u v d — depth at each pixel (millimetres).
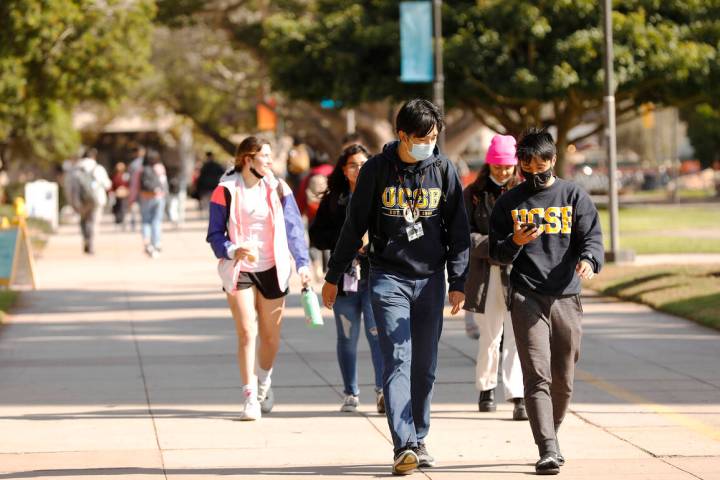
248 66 150500
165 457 20812
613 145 54938
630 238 73562
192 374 29500
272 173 24312
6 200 139000
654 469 19578
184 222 114500
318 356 32312
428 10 74250
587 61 90312
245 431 22969
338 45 102375
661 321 37719
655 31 89500
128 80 96625
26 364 31125
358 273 24281
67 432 22875
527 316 19375
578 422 23359
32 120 110500
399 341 19234
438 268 19625
